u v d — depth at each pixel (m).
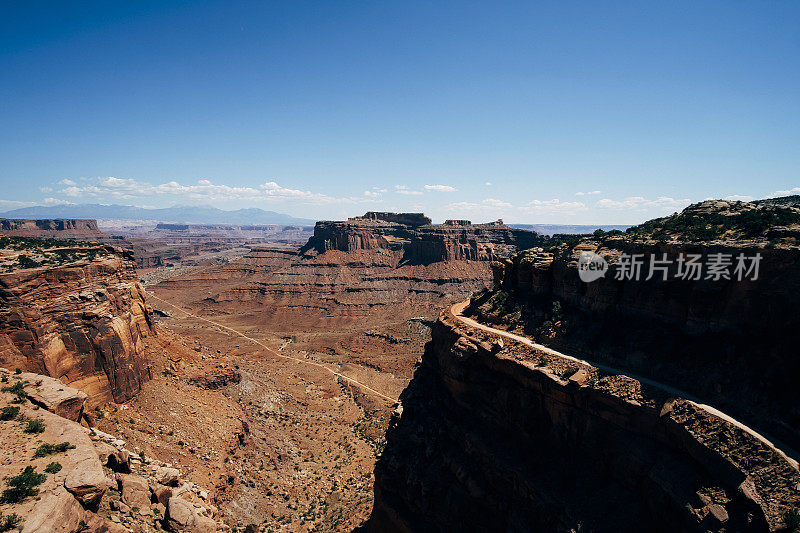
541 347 55.31
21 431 47.28
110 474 50.28
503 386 53.12
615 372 46.12
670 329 47.72
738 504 32.09
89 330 70.81
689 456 36.53
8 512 35.44
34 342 62.91
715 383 40.19
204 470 72.75
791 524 28.88
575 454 45.25
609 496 40.19
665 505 35.75
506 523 46.78
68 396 56.41
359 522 72.88
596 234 72.88
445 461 56.62
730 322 42.38
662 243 49.81
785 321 38.56
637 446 39.91
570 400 46.09
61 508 37.78
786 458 32.19
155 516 48.53
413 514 58.69
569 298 60.97
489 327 66.31
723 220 54.00
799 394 35.50
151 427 74.00
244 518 70.94
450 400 62.03
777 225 45.16
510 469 47.41
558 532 40.00
